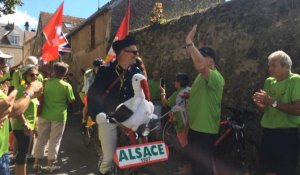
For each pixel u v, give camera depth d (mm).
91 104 3631
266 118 4570
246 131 6285
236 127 5594
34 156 6738
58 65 6703
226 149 5605
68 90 6715
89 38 16094
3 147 2885
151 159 3375
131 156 3301
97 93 3633
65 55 20047
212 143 4754
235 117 5723
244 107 6523
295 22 5816
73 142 9539
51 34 9055
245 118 6051
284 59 4395
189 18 8227
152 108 3494
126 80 3670
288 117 4355
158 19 9508
